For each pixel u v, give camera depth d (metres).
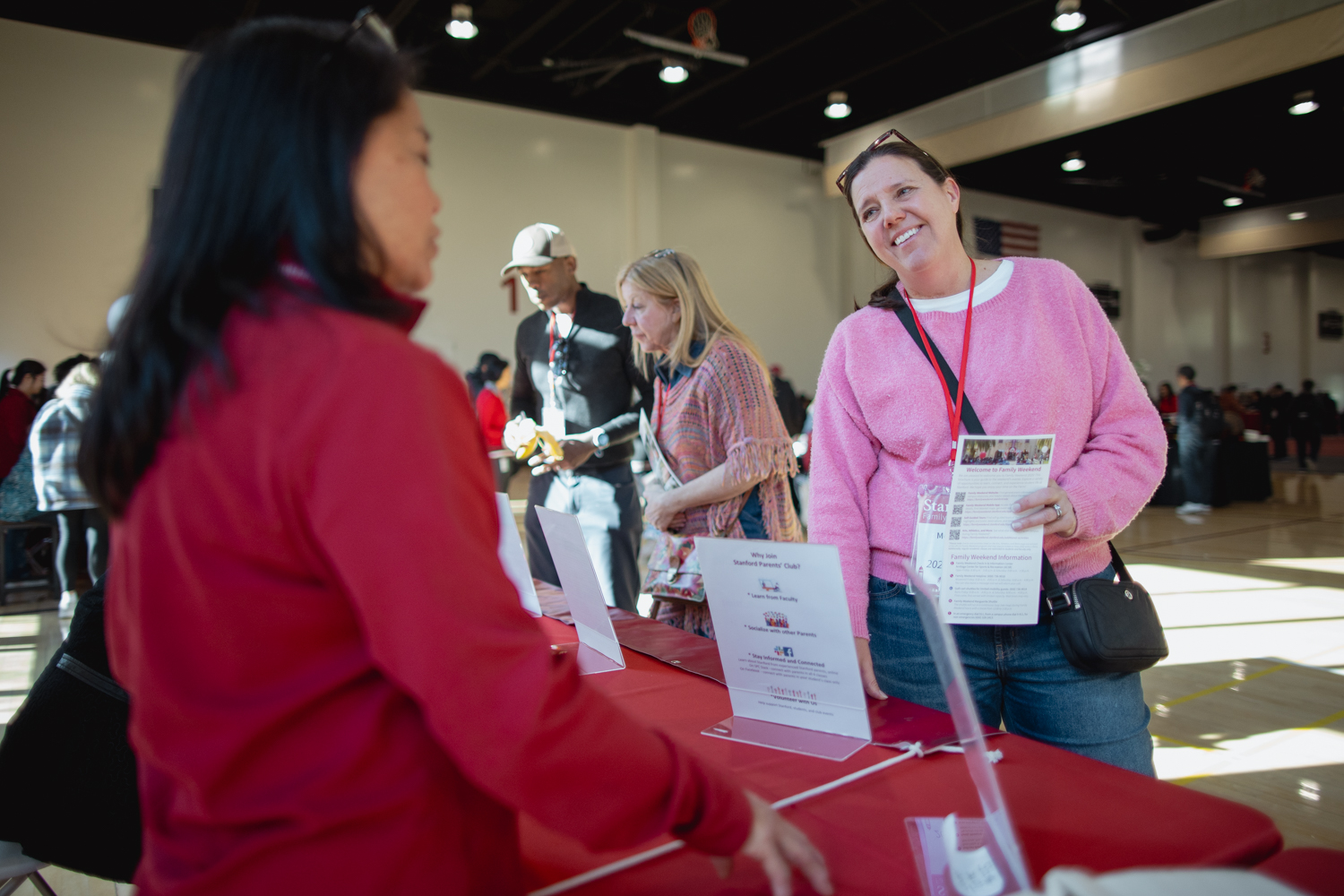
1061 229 13.74
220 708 0.46
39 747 1.03
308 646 0.47
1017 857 0.52
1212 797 0.76
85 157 6.91
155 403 0.47
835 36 8.62
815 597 0.92
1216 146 11.24
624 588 2.39
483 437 0.52
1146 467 1.13
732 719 1.03
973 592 1.10
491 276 8.83
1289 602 4.27
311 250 0.48
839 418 1.30
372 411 0.44
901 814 0.76
